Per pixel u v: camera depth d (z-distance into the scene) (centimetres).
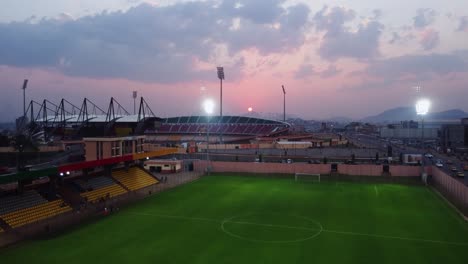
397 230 4853
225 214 5709
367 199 6831
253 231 4812
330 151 13138
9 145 7406
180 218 5462
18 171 4947
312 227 4994
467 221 5291
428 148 16262
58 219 5228
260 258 3838
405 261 3762
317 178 9088
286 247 4191
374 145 18138
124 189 7219
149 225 5088
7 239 4391
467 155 13275
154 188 7825
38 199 5562
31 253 3978
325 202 6569
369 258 3841
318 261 3753
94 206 5959
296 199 6831
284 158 11488
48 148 8006
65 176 6631
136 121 8594
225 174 9844
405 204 6412
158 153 8169
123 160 6938
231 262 3725
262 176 9538
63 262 3716
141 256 3897
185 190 7706
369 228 4947
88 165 6003
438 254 3966
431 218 5469
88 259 3806
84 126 8794
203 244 4297
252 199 6825
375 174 8831
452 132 16875
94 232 4750
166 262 3731
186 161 10494
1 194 5306
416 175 8606
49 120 11131
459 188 6047
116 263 3700
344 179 8938
